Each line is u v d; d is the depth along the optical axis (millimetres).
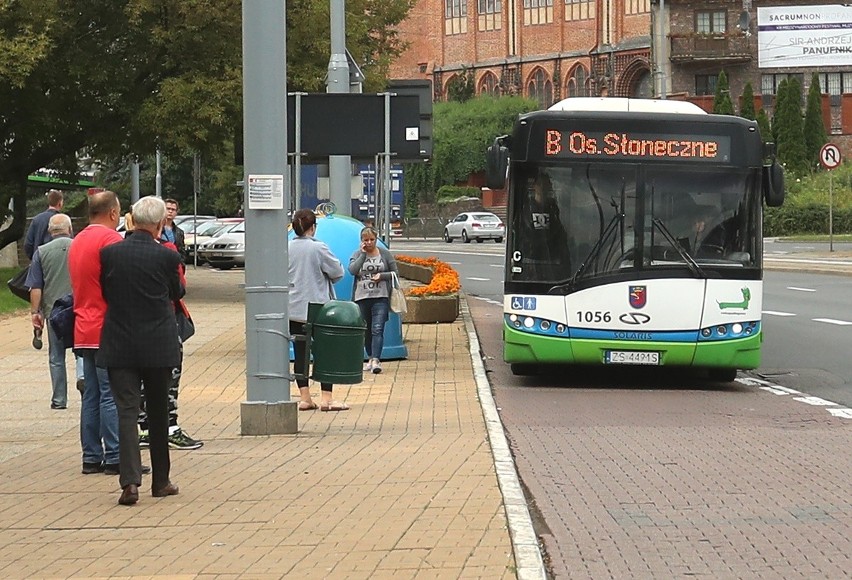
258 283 13531
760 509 9859
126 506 9891
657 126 17703
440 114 106938
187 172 84500
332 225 21188
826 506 9953
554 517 9578
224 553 8297
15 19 32750
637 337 17578
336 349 14734
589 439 13367
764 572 7961
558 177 17766
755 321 17656
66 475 11367
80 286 11273
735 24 88375
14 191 37375
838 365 20594
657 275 17578
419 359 21094
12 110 35594
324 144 21547
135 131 35562
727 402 16531
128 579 7703
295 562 8008
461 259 59562
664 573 7953
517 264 17797
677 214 17672
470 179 106375
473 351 22188
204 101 33688
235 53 34438
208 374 19000
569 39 111812
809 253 54344
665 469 11586
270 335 13562
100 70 33844
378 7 41250
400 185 46500
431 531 8797
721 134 17688
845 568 8039
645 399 16859
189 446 12617
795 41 87938
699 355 17578
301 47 35531
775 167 17750
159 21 33938
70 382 18234
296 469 11375
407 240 94250
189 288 39625
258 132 13406
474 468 11258
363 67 40438
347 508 9633
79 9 33750
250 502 9945
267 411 13516
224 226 57156
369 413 15164
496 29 117375
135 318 9992
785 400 16703
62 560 8211
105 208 11352
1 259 47500
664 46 88625
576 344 17641
